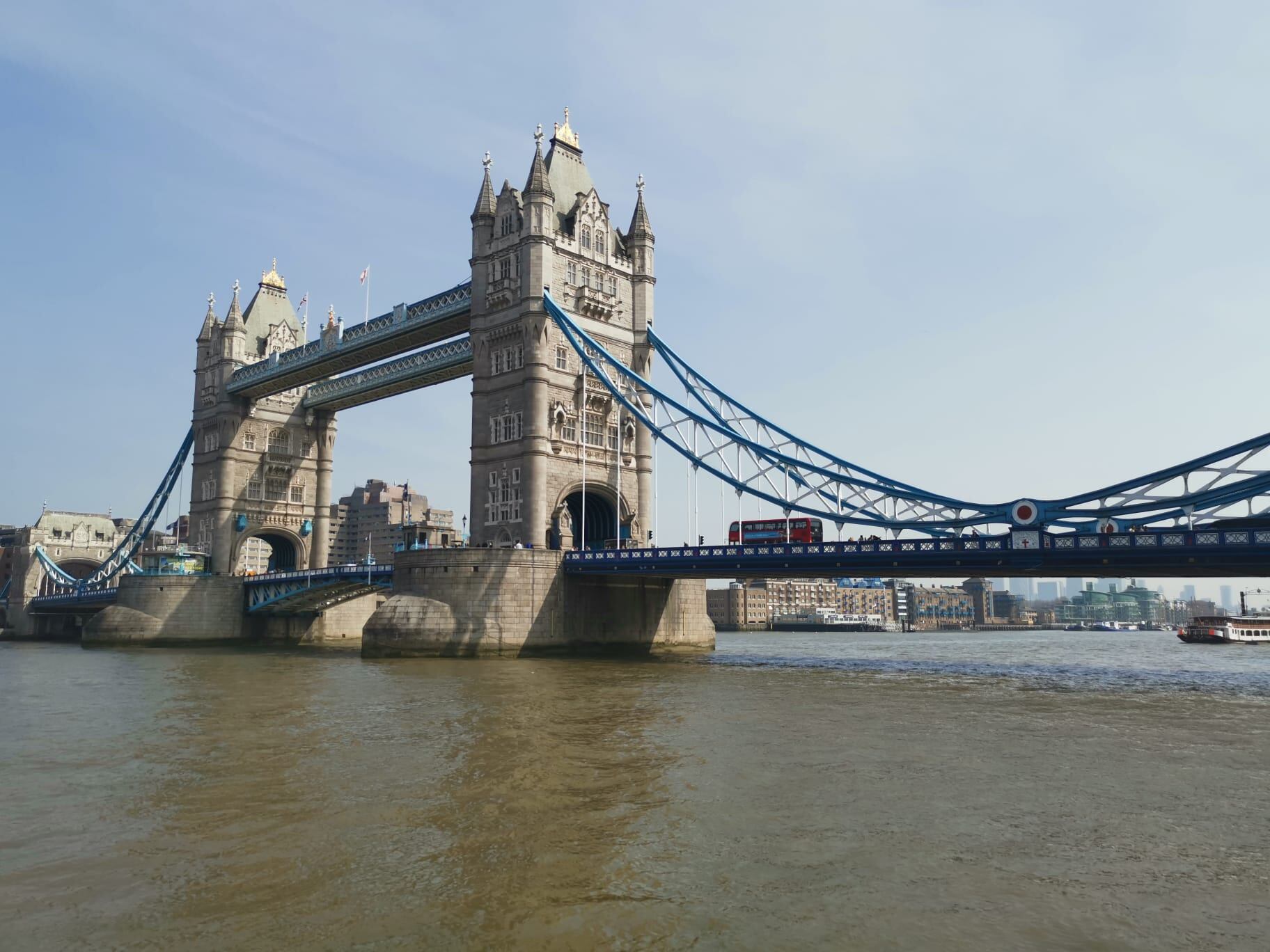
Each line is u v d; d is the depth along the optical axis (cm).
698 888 1537
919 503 6181
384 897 1503
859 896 1497
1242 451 4878
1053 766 2516
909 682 5012
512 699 4050
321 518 11456
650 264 8688
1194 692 4500
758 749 2756
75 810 2086
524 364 7694
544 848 1755
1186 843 1791
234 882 1584
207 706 3944
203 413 11362
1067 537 5206
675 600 8225
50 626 15138
